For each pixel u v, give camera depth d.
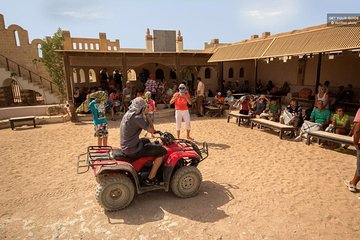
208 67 20.73
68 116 13.70
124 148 4.49
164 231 3.86
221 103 14.16
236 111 13.38
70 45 18.39
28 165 6.82
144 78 18.95
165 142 4.96
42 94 19.55
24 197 5.00
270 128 10.41
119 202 4.42
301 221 4.07
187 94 8.66
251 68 21.66
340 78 13.97
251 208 4.46
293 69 17.00
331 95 13.41
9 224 4.11
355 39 8.12
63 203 4.75
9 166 6.76
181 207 4.54
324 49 8.97
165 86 17.39
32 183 5.66
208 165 6.58
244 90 19.19
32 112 13.82
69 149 8.27
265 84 19.78
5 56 19.45
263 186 5.32
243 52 14.17
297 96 15.10
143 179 4.81
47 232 3.89
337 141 7.16
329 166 6.38
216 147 8.19
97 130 7.41
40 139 9.68
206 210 4.43
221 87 18.16
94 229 3.95
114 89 15.67
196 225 4.00
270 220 4.10
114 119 13.29
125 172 4.68
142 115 4.49
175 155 4.68
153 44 22.48
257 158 7.08
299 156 7.20
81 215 4.34
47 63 19.12
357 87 13.09
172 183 4.75
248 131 10.45
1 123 11.97
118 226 4.01
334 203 4.59
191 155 4.75
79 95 15.59
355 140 4.76
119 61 15.36
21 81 18.98
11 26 19.38
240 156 7.27
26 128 11.84
